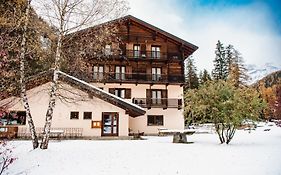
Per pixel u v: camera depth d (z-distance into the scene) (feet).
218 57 193.06
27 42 36.47
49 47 39.22
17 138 62.49
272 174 21.21
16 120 64.85
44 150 33.83
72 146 42.88
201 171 23.56
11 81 31.01
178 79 106.63
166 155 32.76
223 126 48.60
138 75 103.76
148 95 103.24
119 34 104.42
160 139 65.92
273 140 53.62
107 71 102.06
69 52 39.93
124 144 47.47
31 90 66.54
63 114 67.87
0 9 33.01
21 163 27.48
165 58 106.52
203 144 47.14
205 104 48.34
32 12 35.01
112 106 70.38
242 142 50.31
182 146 43.16
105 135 69.15
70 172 23.73
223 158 30.09
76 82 65.16
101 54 43.39
